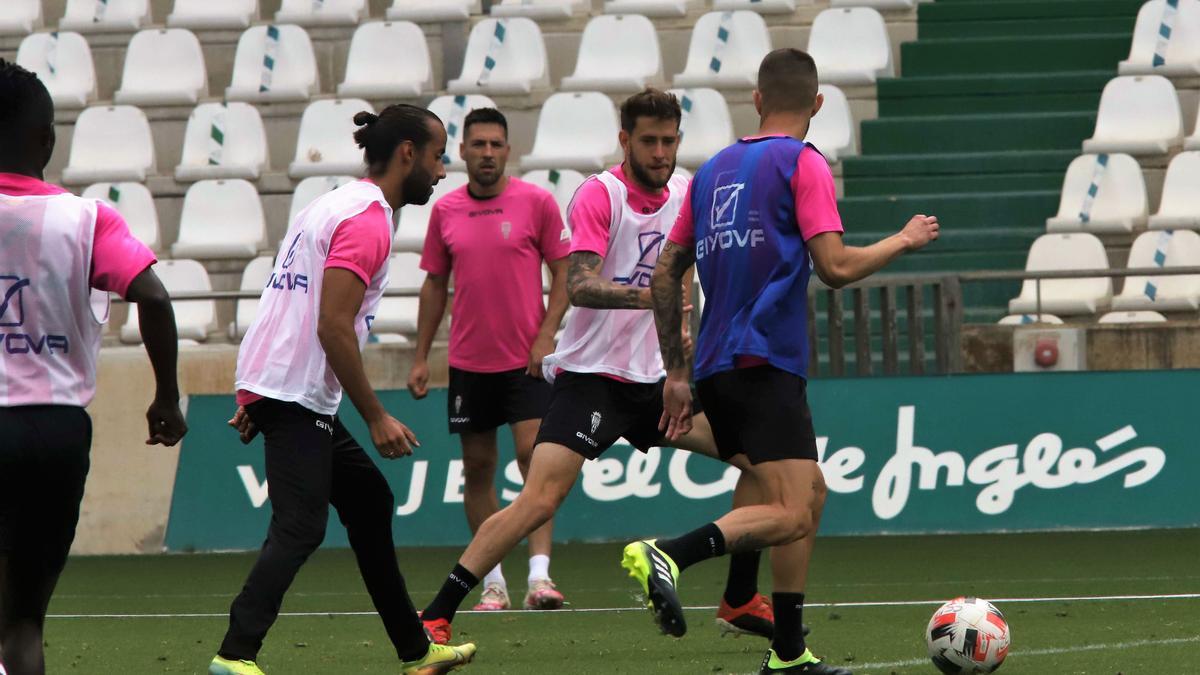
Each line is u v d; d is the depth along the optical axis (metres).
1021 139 50.59
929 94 52.31
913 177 50.00
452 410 27.52
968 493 36.38
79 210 14.24
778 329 17.02
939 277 38.28
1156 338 39.22
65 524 14.58
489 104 53.09
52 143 14.55
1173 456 36.06
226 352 40.19
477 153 26.88
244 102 55.44
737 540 16.42
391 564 18.12
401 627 18.19
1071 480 36.16
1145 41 51.59
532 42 55.38
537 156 51.16
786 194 17.02
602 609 26.50
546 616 25.62
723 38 54.53
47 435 14.07
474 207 27.14
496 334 27.05
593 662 20.17
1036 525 36.00
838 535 36.56
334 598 29.25
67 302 14.18
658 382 22.02
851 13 54.03
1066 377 36.75
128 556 37.94
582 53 55.03
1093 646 20.53
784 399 17.05
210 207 51.69
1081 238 44.94
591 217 21.56
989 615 17.94
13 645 14.59
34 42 58.47
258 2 60.69
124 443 39.41
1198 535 34.62
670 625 15.79
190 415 39.41
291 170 52.59
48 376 14.16
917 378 37.19
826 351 43.41
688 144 51.38
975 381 36.97
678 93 51.88
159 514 38.84
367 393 16.91
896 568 31.00
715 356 17.33
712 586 29.61
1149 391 36.47
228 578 33.06
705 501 36.94
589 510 37.41
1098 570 29.84
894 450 36.81
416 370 27.83
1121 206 46.81
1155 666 18.72
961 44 53.69
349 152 53.28
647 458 37.50
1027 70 53.16
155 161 55.47
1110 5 54.38
